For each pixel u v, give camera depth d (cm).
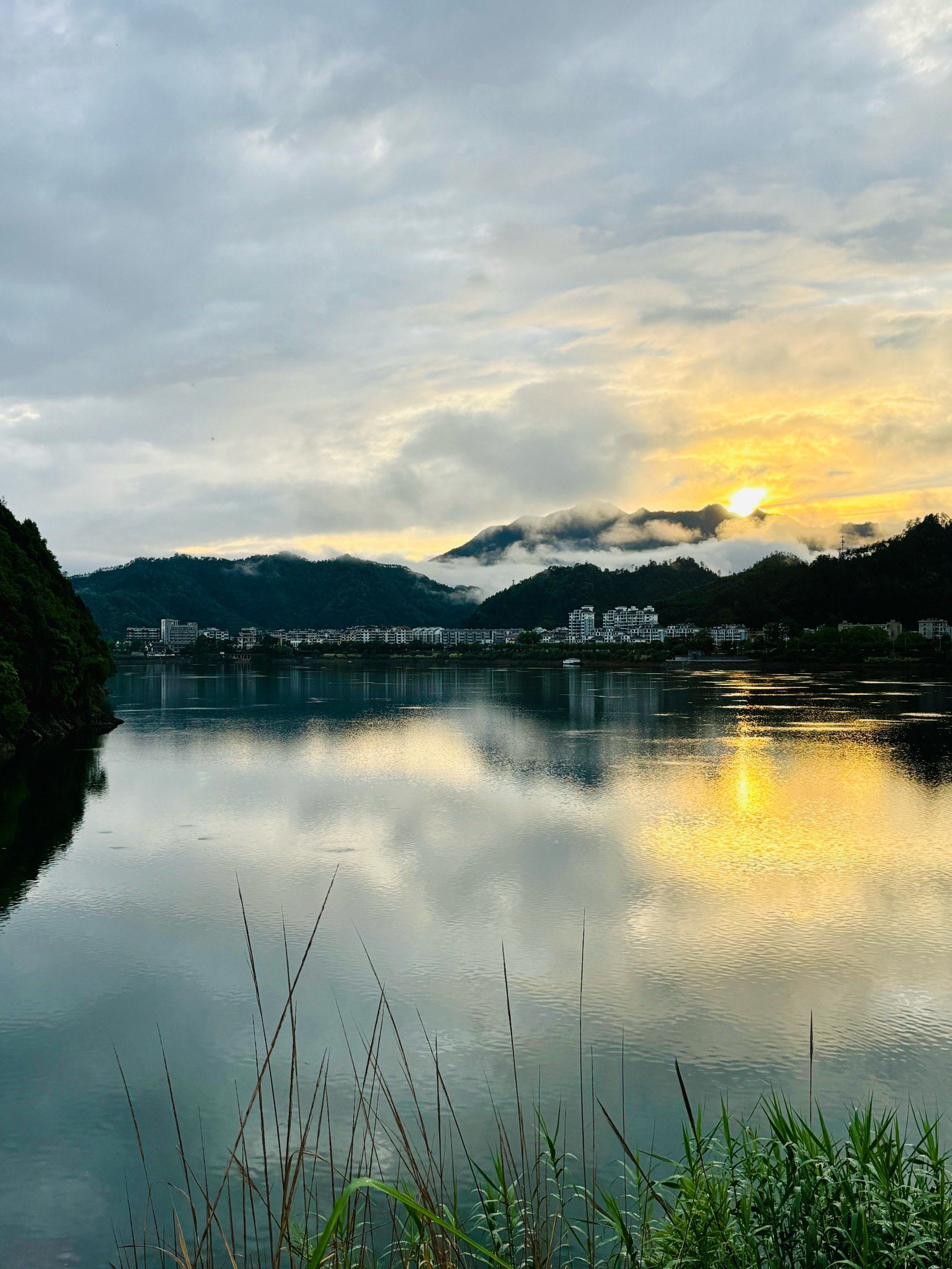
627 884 4047
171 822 5391
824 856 4522
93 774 7125
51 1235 1798
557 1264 1466
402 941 3331
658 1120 2133
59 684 9075
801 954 3175
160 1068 2434
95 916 3634
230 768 7519
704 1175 1067
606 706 13662
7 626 8425
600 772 7244
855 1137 1101
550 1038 2566
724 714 12012
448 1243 785
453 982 2958
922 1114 2152
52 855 4603
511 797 6191
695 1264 958
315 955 3200
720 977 2977
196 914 3650
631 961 3122
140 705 14400
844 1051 2481
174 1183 1947
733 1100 2228
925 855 4519
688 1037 2567
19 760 7794
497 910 3678
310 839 4962
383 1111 2191
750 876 4156
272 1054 2495
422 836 5031
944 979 2944
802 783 6644
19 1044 2577
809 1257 933
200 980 2998
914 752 8238
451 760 8025
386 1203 1783
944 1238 940
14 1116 2217
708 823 5312
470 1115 2167
